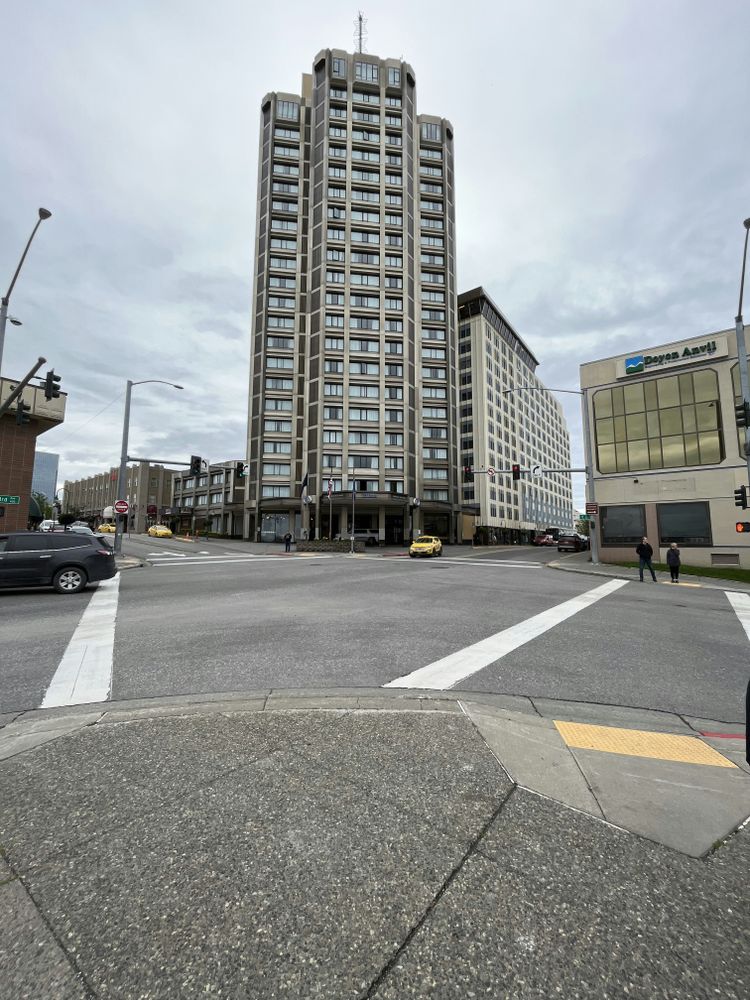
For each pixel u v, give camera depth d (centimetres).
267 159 6100
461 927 180
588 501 2645
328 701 429
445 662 574
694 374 2473
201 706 416
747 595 1391
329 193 5628
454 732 359
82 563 1177
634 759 325
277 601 1044
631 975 162
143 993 154
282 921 181
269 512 5553
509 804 262
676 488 2473
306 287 5925
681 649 682
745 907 192
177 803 259
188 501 8175
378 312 5547
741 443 2325
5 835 231
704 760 327
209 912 185
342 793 270
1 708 420
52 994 153
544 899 194
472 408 7575
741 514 2306
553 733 367
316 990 155
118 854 217
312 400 5381
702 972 163
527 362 10031
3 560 1120
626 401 2652
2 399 2636
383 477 5275
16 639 677
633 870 211
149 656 589
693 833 240
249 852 219
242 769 297
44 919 181
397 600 1070
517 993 155
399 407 5447
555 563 2561
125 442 2452
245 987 156
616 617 926
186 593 1173
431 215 6266
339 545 3816
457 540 6038
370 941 173
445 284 6206
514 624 816
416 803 261
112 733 355
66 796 266
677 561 1706
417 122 6350
